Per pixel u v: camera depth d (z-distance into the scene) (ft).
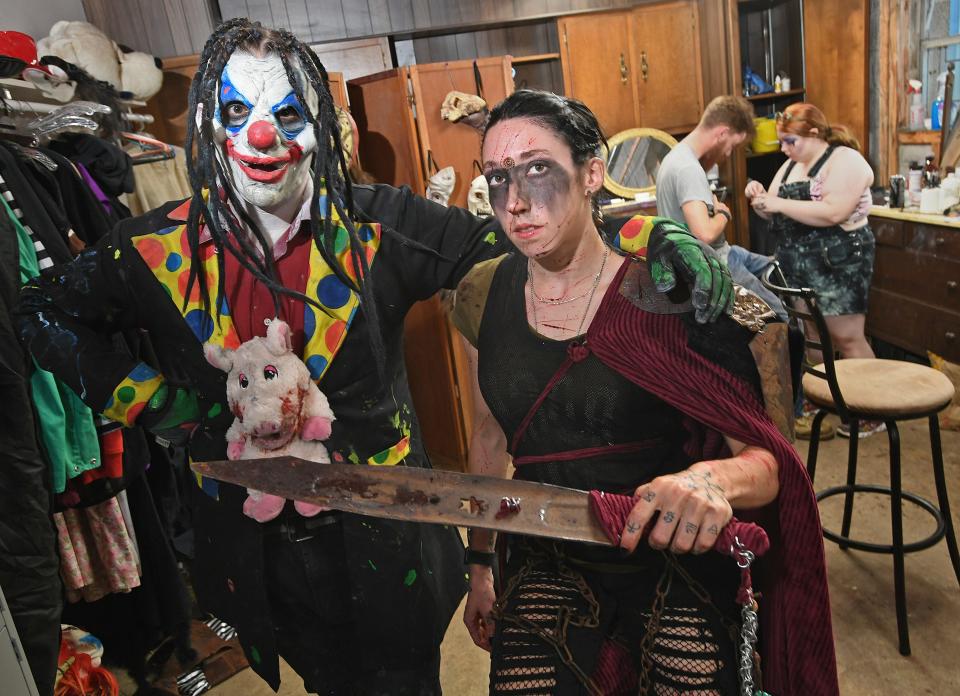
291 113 3.61
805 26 14.20
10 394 4.85
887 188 13.66
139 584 6.43
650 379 3.25
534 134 3.16
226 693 6.84
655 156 13.24
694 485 2.89
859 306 10.62
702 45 13.57
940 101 12.39
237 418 3.86
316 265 3.88
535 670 3.48
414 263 4.01
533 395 3.48
